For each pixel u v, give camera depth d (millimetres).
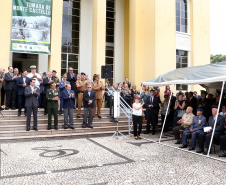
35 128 8266
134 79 13945
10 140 7543
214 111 6836
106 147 7012
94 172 4797
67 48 14117
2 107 6285
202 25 15945
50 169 4938
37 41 10703
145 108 10047
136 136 8500
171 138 8789
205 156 6238
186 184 4227
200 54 15727
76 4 14516
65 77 9656
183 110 9109
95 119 9828
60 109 9445
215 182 4328
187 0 15641
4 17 10109
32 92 8211
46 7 10922
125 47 15867
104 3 12992
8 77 8930
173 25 14164
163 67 13633
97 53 12609
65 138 8242
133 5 14273
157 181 4355
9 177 4438
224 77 6324
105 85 12297
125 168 5086
